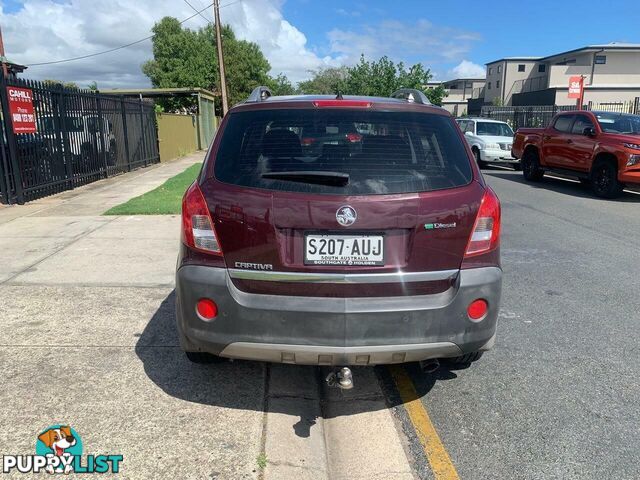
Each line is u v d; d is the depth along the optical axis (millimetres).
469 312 2885
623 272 6148
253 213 2756
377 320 2766
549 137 13773
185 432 2918
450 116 3242
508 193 12570
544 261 6598
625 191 13016
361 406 3416
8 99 9438
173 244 6867
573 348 4172
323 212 2717
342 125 2979
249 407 3207
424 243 2805
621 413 3270
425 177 2879
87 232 7523
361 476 2742
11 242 6930
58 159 11398
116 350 3859
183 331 2980
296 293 2795
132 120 16875
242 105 3170
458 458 2861
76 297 4910
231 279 2836
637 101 27172
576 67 49875
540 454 2879
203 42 51312
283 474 2637
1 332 4125
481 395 3500
